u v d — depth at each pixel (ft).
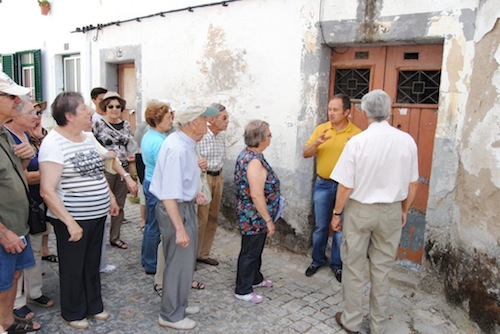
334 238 13.47
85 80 25.85
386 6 12.26
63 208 9.29
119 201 15.48
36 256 11.01
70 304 10.24
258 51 15.74
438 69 12.36
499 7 9.73
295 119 14.80
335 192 13.21
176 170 9.53
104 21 23.59
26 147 9.16
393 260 10.28
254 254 11.90
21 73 31.86
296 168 14.96
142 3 20.85
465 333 10.52
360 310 10.43
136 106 22.22
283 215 15.56
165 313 10.53
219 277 13.60
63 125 9.52
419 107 12.76
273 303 12.05
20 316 10.38
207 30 17.69
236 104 16.80
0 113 8.44
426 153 12.78
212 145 13.70
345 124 13.00
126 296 12.12
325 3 13.57
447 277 11.51
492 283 9.73
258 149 11.37
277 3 14.90
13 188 8.67
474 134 10.46
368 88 13.83
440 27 11.34
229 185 17.39
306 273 13.87
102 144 15.21
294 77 14.69
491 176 9.80
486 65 10.14
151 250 13.34
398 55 13.05
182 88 19.27
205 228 14.02
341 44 13.71
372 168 9.70
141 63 21.47
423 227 13.09
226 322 10.99
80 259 10.03
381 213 9.86
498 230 9.59
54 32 27.84
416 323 11.16
